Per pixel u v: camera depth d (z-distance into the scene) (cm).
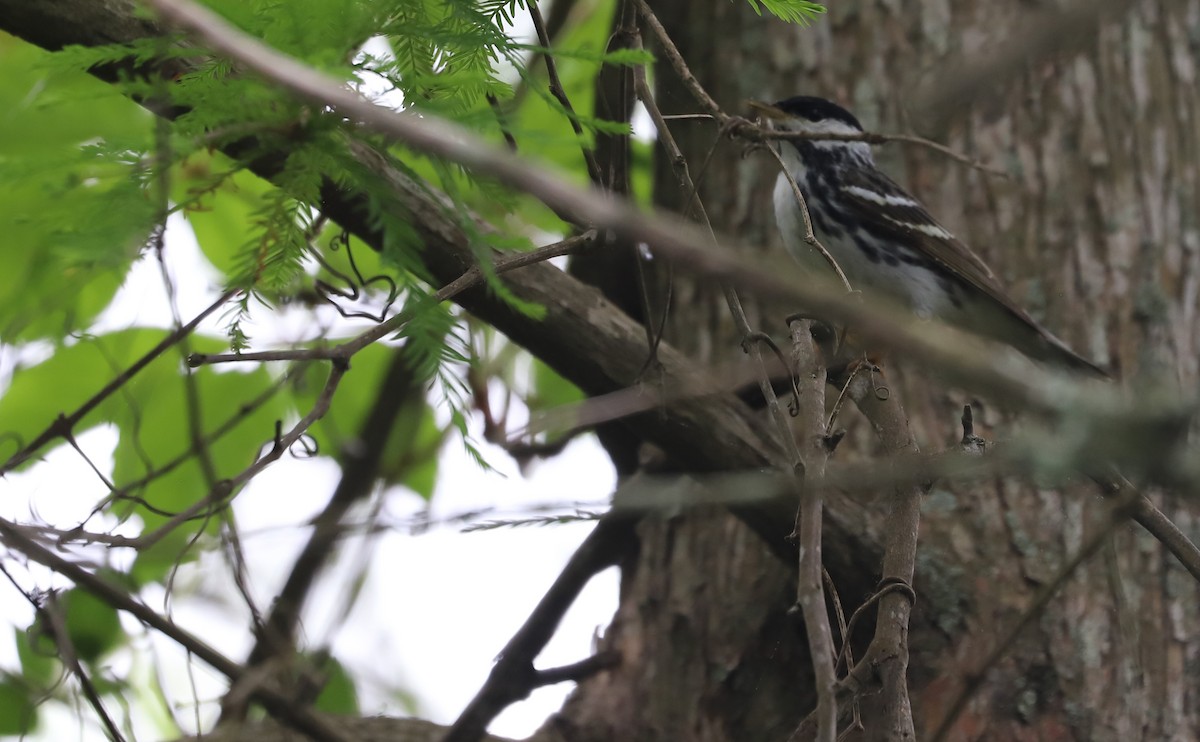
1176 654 859
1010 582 852
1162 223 1000
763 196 1057
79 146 435
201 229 1004
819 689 493
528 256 614
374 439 1105
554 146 495
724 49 1093
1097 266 984
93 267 419
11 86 917
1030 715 818
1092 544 636
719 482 760
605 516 773
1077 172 1005
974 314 1032
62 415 780
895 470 525
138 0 458
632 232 272
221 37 342
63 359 1003
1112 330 966
